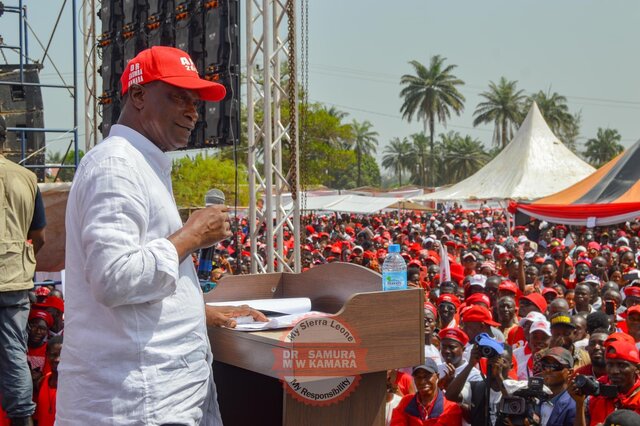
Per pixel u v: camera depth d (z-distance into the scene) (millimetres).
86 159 2359
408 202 36562
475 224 36688
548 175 36000
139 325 2287
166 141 2518
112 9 10789
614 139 108062
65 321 2396
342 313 2533
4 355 3955
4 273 3883
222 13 8758
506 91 86562
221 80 8820
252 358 2652
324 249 18938
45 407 5617
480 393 5102
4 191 3912
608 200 21938
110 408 2258
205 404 2516
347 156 59094
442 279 11977
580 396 4812
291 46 9148
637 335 7617
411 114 87312
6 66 8617
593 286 11055
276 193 9625
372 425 2654
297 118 9406
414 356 2648
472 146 100250
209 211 2430
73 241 2357
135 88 2488
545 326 6734
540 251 19516
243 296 3346
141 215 2285
